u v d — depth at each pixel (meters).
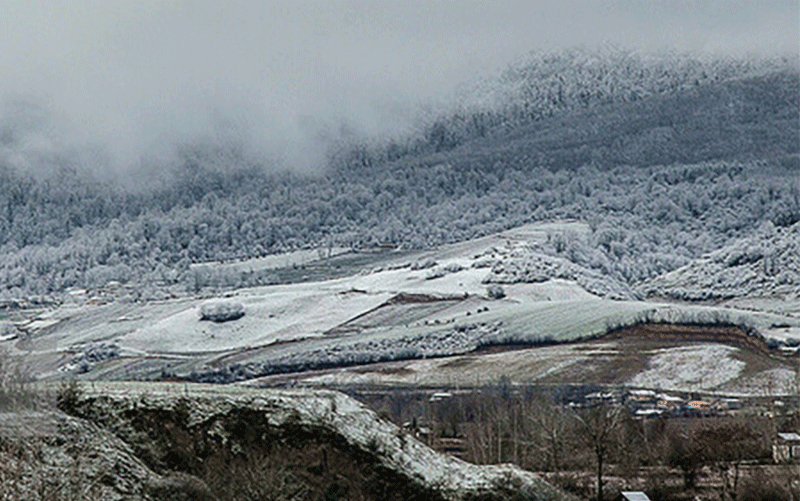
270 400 169.62
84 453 145.12
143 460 153.50
